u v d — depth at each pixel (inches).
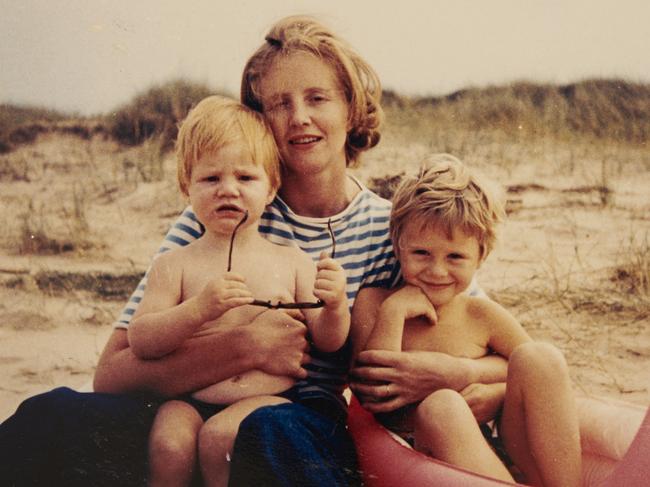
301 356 64.2
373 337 66.4
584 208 131.7
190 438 59.6
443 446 60.6
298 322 64.6
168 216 134.2
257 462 57.3
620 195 135.0
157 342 61.6
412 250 67.4
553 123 152.3
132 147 149.9
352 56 70.9
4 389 92.7
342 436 62.7
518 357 63.5
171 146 148.9
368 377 65.0
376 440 62.4
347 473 60.4
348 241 70.4
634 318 107.1
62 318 108.9
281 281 65.6
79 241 126.6
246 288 62.1
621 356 99.0
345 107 70.2
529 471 63.7
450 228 66.1
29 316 109.0
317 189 70.2
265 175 65.7
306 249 69.7
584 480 63.3
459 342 68.3
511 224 127.7
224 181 64.2
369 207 72.4
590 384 93.3
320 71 68.5
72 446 58.9
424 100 159.2
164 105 148.9
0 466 58.4
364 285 70.2
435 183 66.9
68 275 118.8
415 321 68.9
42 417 59.4
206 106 66.5
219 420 59.9
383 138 145.9
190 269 64.9
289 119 67.9
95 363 98.4
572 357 98.9
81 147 149.8
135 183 142.1
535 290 112.7
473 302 69.8
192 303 61.3
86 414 59.8
